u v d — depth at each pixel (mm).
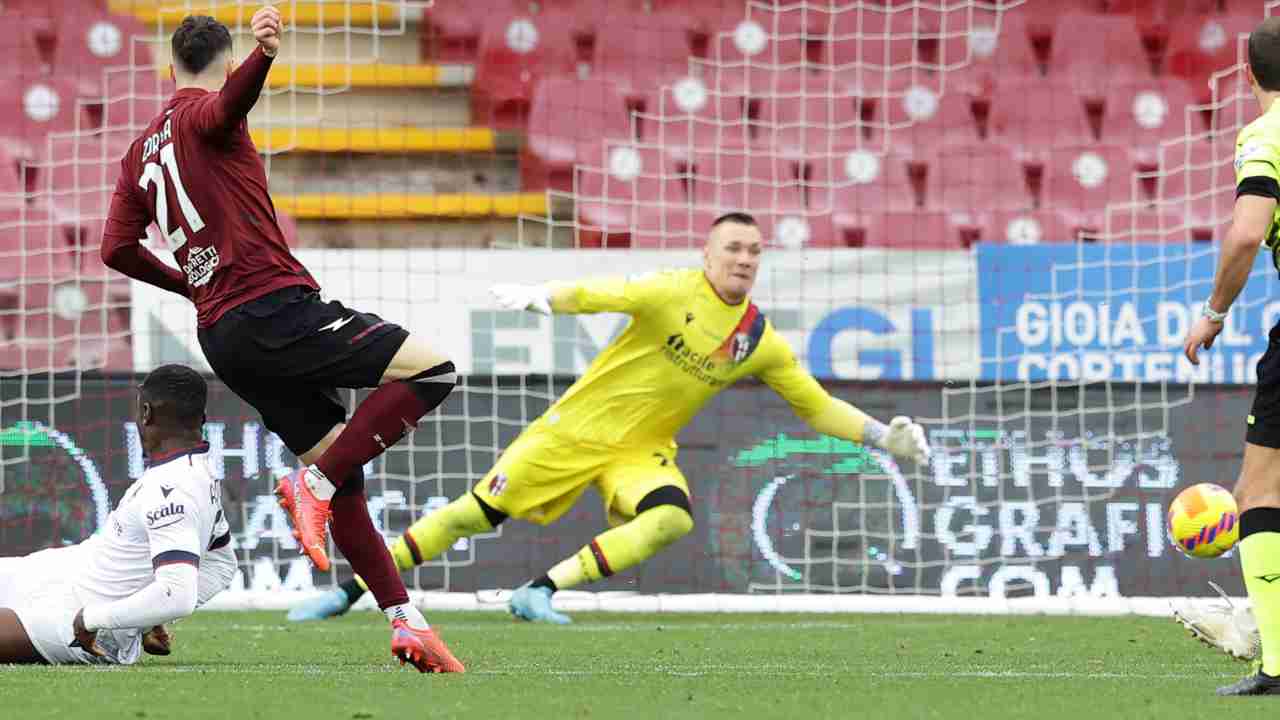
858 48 44562
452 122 46406
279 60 46281
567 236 44688
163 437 17438
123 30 46344
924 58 48594
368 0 44375
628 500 27344
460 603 30703
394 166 45500
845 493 31375
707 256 27250
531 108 46281
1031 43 48594
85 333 40188
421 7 47625
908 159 46594
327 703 14188
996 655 21781
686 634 25531
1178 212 45906
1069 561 31297
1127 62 48219
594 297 25891
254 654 21016
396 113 46438
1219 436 31406
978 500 31469
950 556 31328
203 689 15133
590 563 27406
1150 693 15680
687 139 46938
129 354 39375
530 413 32188
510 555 31688
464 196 44312
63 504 30516
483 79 47000
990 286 37250
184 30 16859
